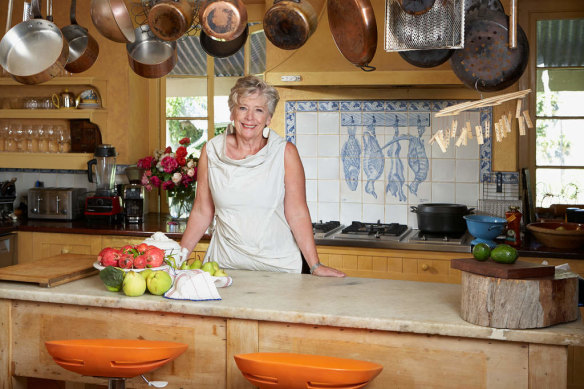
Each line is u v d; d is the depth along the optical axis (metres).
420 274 3.43
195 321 1.96
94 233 3.89
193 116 4.58
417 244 3.41
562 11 3.79
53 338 2.10
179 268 2.21
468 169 3.89
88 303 2.02
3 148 4.48
